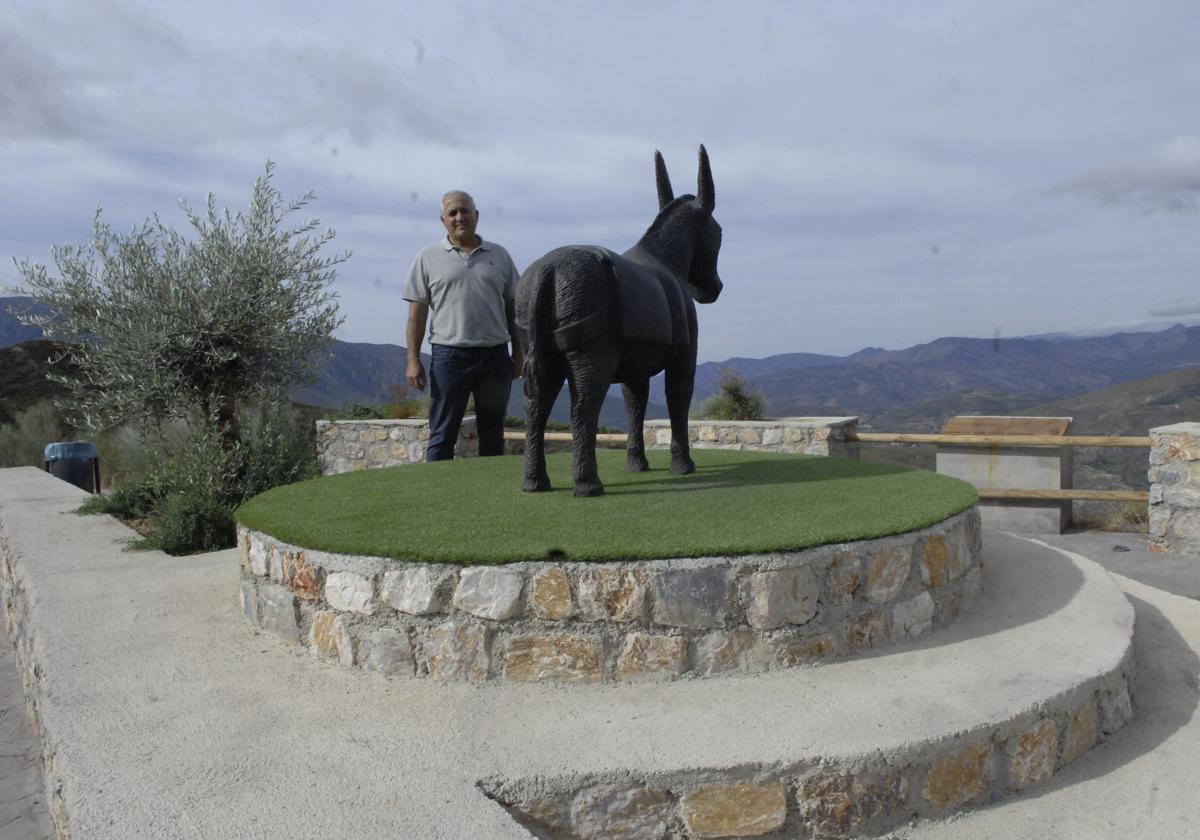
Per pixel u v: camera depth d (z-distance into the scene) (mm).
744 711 3059
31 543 6227
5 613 6887
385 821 2467
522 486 4867
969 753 2928
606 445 10328
